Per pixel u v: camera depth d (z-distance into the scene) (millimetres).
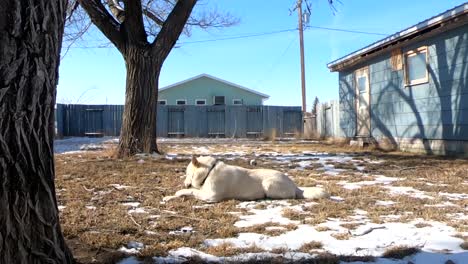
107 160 11922
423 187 7965
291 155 14328
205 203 6633
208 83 38688
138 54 12773
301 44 32938
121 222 5398
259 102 39438
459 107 12867
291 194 7023
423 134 14633
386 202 6699
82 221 5461
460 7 11711
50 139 3516
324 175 9516
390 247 4453
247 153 15469
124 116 13031
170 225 5293
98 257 4211
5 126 3164
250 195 6895
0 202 3154
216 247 4473
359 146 18078
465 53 12539
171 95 38469
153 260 4113
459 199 6910
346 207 6320
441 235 4879
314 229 5168
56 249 3549
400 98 15883
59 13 3510
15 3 3150
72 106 29844
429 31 13484
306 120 29703
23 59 3213
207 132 30641
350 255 4219
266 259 4105
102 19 12711
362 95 18859
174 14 12961
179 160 11883
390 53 16422
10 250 3207
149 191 7500
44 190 3439
